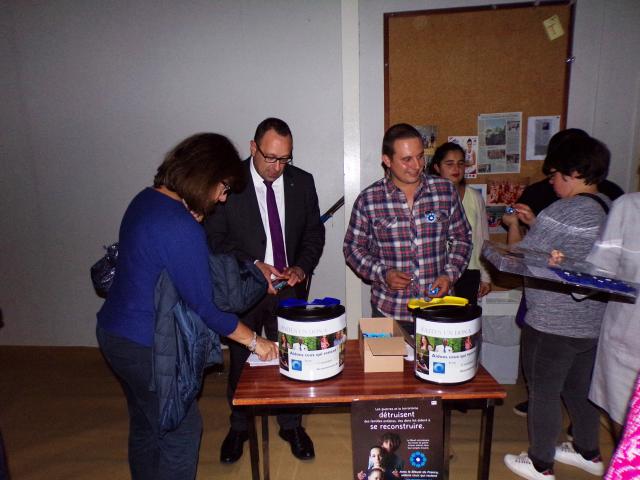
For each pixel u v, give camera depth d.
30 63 3.10
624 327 1.44
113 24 3.01
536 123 2.85
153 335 1.30
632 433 0.71
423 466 1.31
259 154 1.91
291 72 2.97
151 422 1.38
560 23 2.73
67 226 3.29
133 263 1.28
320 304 1.44
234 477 2.03
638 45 2.70
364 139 3.01
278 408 1.52
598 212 1.50
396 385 1.34
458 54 2.83
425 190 1.91
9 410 2.65
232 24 2.95
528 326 1.69
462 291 2.40
